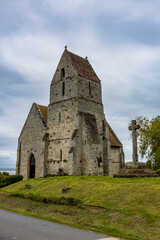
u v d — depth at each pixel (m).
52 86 42.28
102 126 40.00
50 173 38.09
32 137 43.81
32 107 45.97
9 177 36.91
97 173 33.88
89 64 44.47
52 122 40.25
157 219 12.98
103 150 38.69
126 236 11.38
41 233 11.42
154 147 40.12
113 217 14.45
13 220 14.91
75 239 10.54
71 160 33.78
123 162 45.34
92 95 40.28
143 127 41.69
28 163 43.59
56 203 19.98
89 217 15.19
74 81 38.56
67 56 41.25
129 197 17.02
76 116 36.41
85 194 20.06
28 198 23.50
